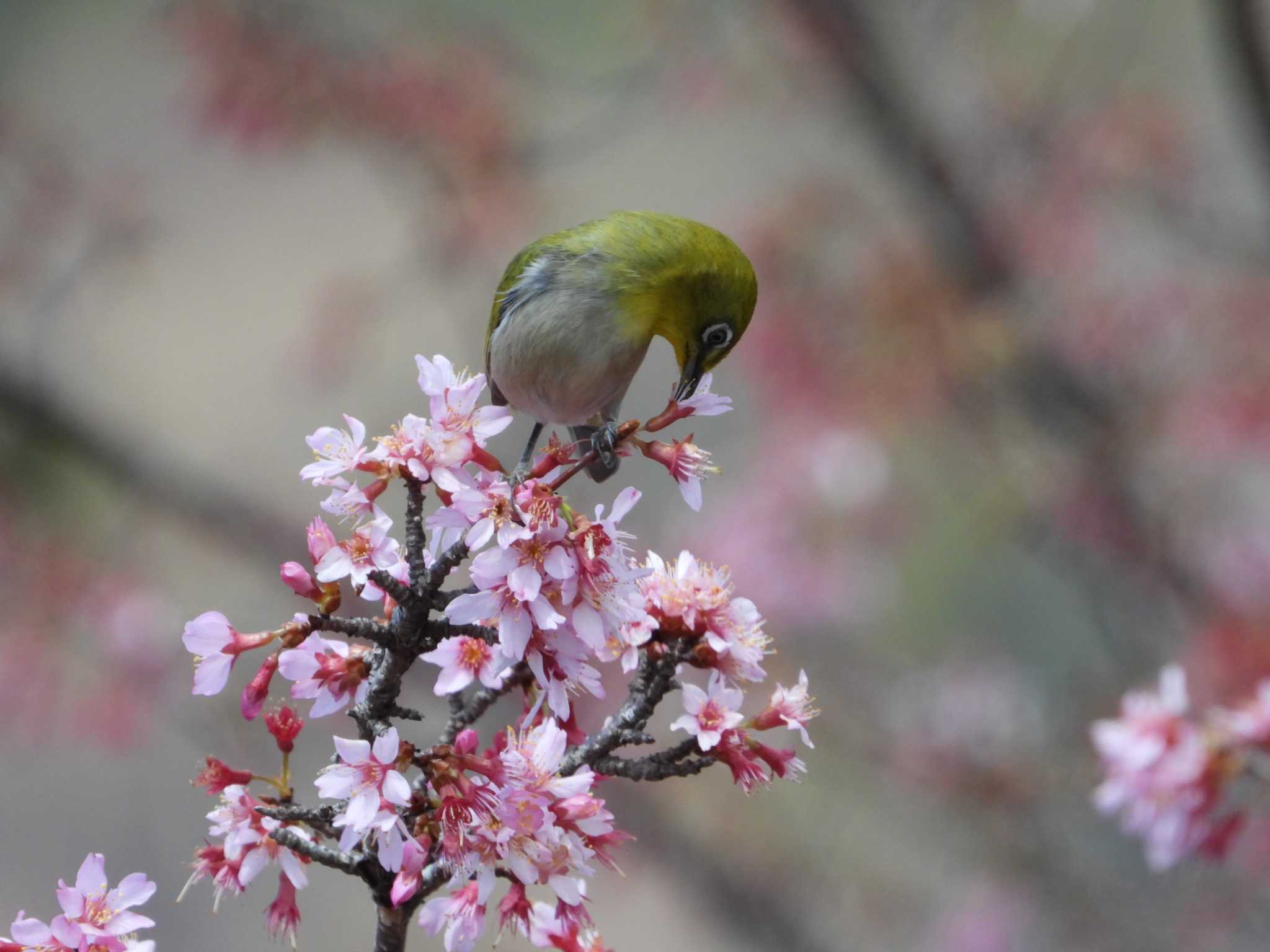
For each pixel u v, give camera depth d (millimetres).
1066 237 14531
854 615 14398
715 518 15148
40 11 19375
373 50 13242
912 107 14375
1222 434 13578
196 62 13242
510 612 3734
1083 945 13289
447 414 3926
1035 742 14008
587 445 7016
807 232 13945
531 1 16219
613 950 4523
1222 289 14055
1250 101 12211
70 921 3785
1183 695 7227
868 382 13477
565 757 4082
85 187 14828
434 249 13773
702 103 14508
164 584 14328
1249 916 12883
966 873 14477
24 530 13773
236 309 20078
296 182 20109
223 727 12469
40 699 13148
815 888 14594
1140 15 14805
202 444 19047
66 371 15695
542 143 13898
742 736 4113
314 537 3811
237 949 16188
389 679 3838
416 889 3832
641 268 6512
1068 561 14617
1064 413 14195
